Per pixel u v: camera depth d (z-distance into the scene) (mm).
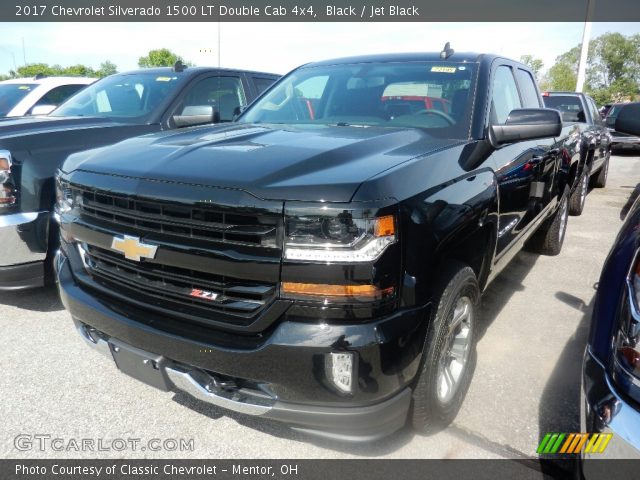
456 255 2400
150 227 2193
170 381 2291
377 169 2074
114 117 4945
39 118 4910
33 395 2871
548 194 4355
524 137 2830
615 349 1700
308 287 1892
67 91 7719
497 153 2982
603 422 1641
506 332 3662
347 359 1912
